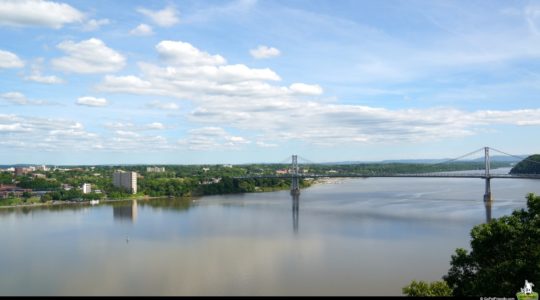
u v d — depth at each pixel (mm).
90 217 185250
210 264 99438
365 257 102875
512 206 192625
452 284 54406
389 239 123438
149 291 82125
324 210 193625
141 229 148125
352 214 177750
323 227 146000
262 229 143750
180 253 110375
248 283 85312
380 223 152625
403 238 124562
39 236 138000
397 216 169000
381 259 100812
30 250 117000
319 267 95188
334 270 92750
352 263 97812
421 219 160000
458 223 149125
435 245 114750
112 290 83188
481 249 53750
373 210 189625
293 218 169125
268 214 183000
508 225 53750
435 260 99250
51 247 120562
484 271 49750
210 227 149750
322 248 113188
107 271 95688
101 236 136000
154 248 116750
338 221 159250
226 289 82188
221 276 90062
